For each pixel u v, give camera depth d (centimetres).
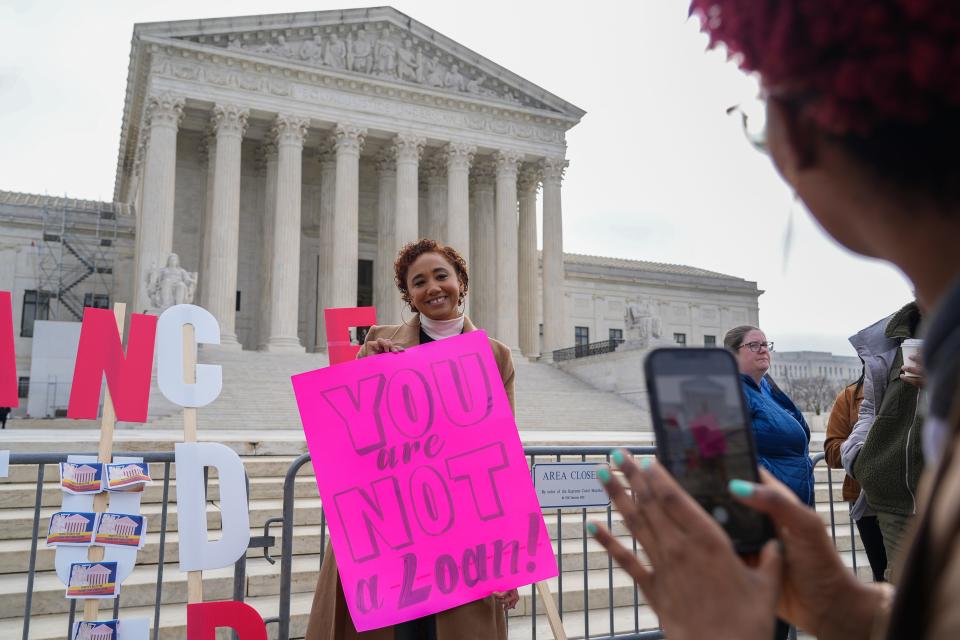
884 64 77
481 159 4619
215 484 926
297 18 3900
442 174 4534
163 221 3453
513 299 4209
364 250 4612
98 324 450
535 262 4647
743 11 90
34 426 2605
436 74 4272
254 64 3781
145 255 3397
